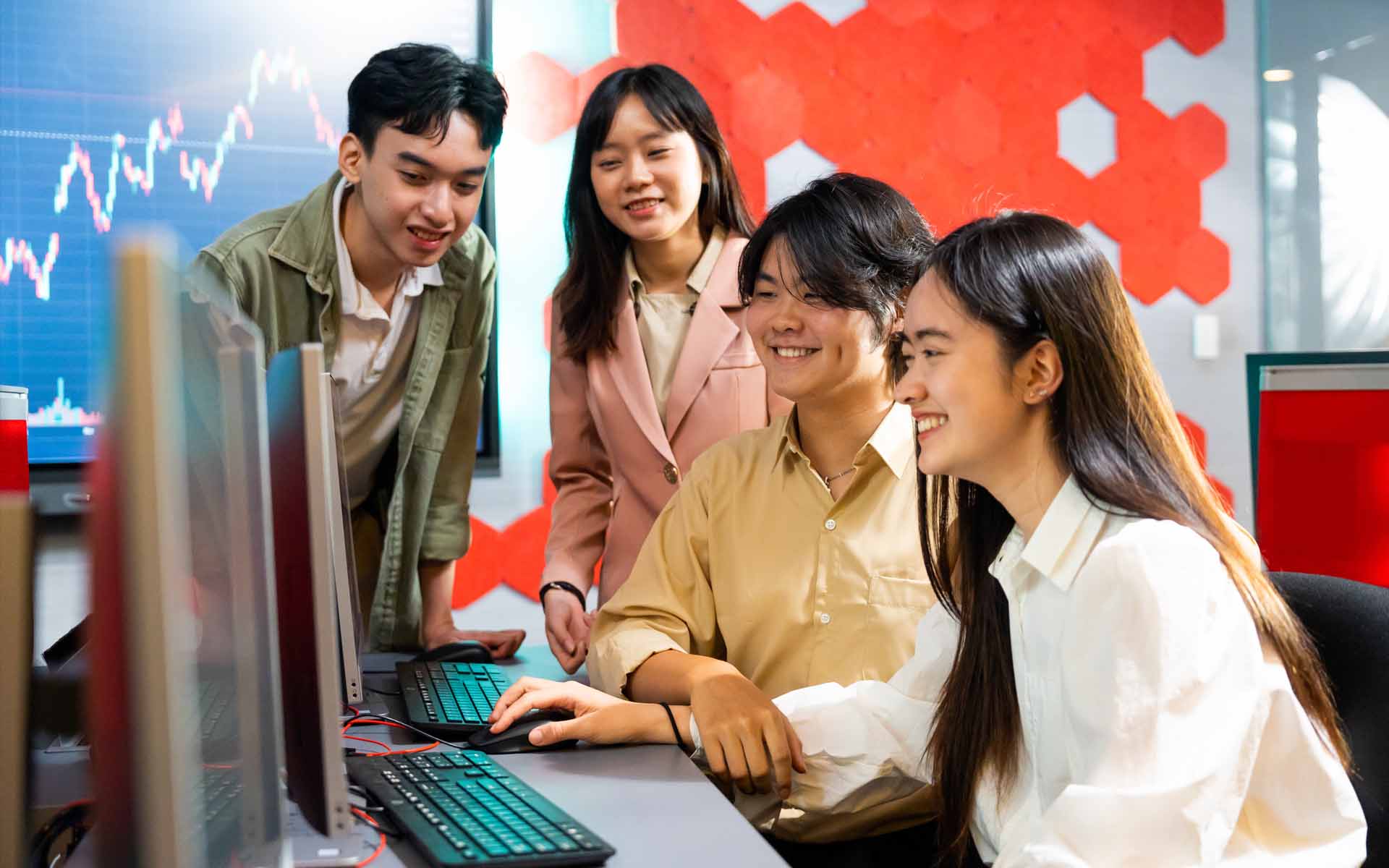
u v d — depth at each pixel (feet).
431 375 6.35
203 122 8.46
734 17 9.37
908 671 4.08
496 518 8.97
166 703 1.65
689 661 4.36
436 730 4.20
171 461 1.66
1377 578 5.49
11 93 8.11
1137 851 2.72
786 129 9.48
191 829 1.73
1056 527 3.23
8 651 2.13
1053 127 10.00
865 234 4.41
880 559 4.56
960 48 9.81
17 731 2.13
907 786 4.09
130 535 1.64
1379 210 10.48
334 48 8.70
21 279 8.16
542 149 9.05
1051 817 2.80
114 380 1.64
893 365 4.60
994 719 3.67
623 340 6.14
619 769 3.75
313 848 2.94
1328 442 5.60
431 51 5.70
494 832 2.95
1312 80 10.42
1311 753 3.01
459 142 5.71
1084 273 3.22
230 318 2.23
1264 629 3.06
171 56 8.39
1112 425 3.18
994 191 9.89
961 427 3.28
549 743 3.96
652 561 4.87
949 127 9.80
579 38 9.10
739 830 3.14
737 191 6.28
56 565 7.30
